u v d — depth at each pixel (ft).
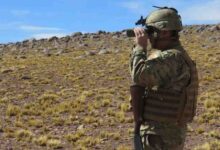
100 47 235.81
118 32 292.61
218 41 226.17
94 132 61.16
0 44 283.18
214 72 120.16
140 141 15.65
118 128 63.41
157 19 15.66
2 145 52.47
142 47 15.39
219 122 64.13
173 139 15.31
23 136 57.31
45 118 71.36
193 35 258.57
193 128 61.26
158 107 15.33
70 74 131.64
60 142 54.03
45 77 126.72
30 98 91.40
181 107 15.29
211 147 50.42
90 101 86.02
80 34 291.99
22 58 200.34
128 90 100.01
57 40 279.69
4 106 81.30
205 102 76.74
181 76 15.30
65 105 80.64
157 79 15.17
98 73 133.80
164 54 15.21
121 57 179.63
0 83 114.01
